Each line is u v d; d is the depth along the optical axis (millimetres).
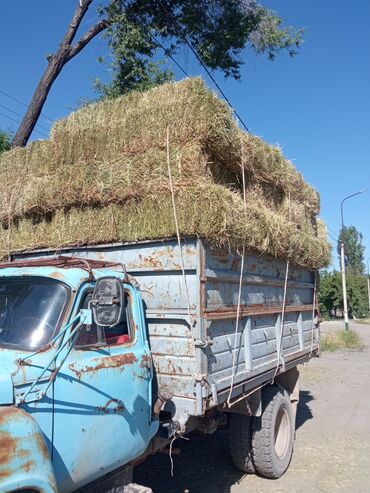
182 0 12375
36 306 3197
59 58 10508
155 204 4379
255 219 4852
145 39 12258
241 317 4844
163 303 4242
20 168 5547
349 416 8461
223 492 5188
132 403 3504
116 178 4605
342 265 28375
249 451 5496
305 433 7422
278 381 6664
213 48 12812
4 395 2594
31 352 2936
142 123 4703
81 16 10664
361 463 6121
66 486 2936
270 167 5656
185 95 4539
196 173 4336
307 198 6898
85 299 3279
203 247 4172
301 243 6168
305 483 5465
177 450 4430
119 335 3697
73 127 5230
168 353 4113
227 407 4613
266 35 13109
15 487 2381
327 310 49125
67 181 4930
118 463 3369
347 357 16625
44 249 5168
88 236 4781
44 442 2615
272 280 5668
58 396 2902
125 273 3812
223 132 4527
